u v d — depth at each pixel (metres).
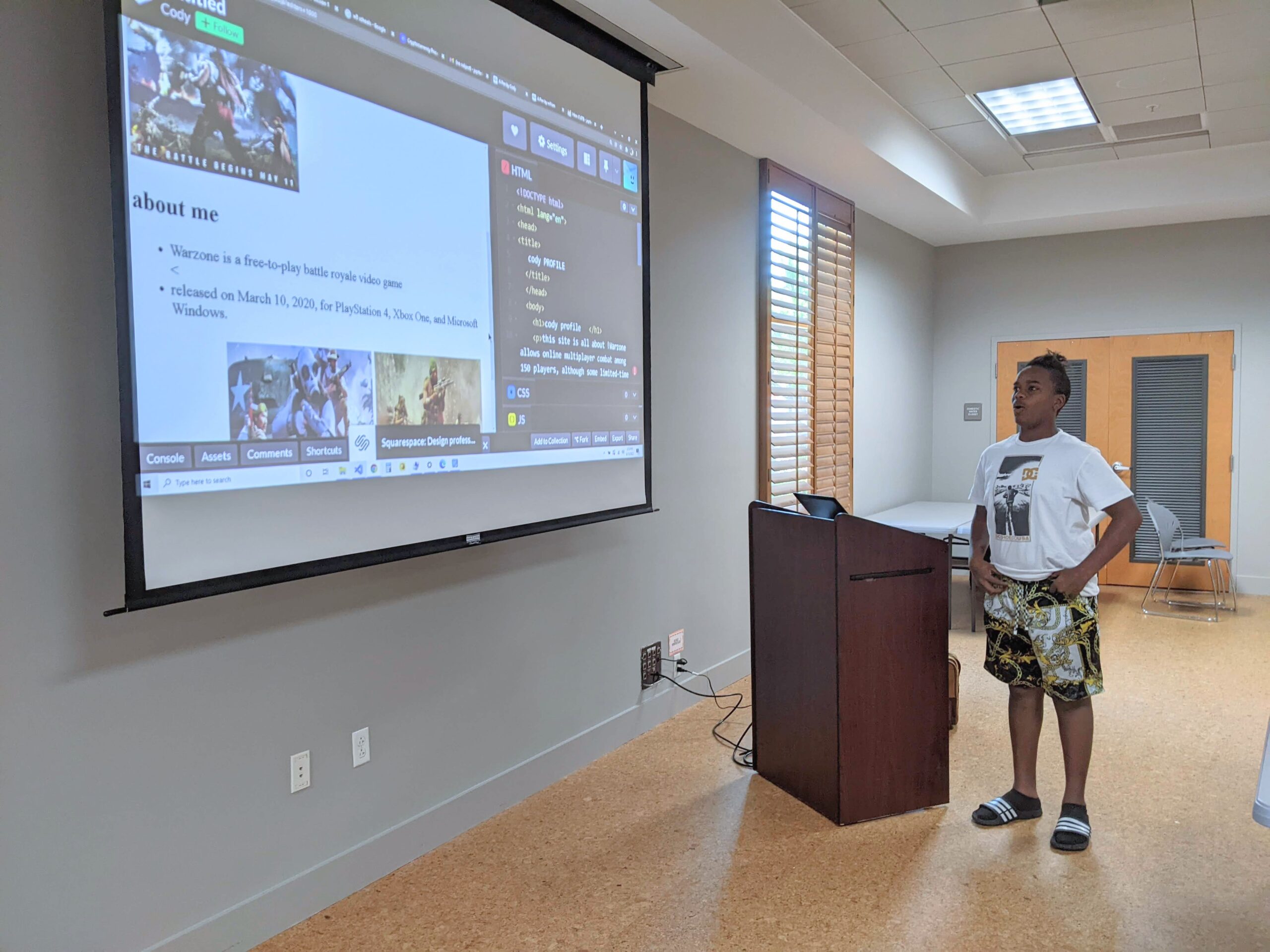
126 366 1.56
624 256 2.88
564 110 2.60
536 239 2.51
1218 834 2.46
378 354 2.04
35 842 1.58
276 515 1.83
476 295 2.31
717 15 2.83
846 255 4.92
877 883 2.21
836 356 4.82
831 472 4.78
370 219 2.01
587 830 2.52
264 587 1.95
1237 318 5.59
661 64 2.98
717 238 3.74
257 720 1.94
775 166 4.12
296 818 2.04
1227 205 5.17
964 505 6.03
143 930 1.74
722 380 3.81
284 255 1.82
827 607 2.50
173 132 1.62
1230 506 5.69
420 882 2.23
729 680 3.91
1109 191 5.35
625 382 2.91
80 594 1.63
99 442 1.66
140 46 1.56
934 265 6.52
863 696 2.51
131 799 1.72
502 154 2.38
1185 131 4.73
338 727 2.13
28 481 1.56
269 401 1.80
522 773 2.71
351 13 1.96
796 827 2.53
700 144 3.61
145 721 1.73
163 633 1.76
